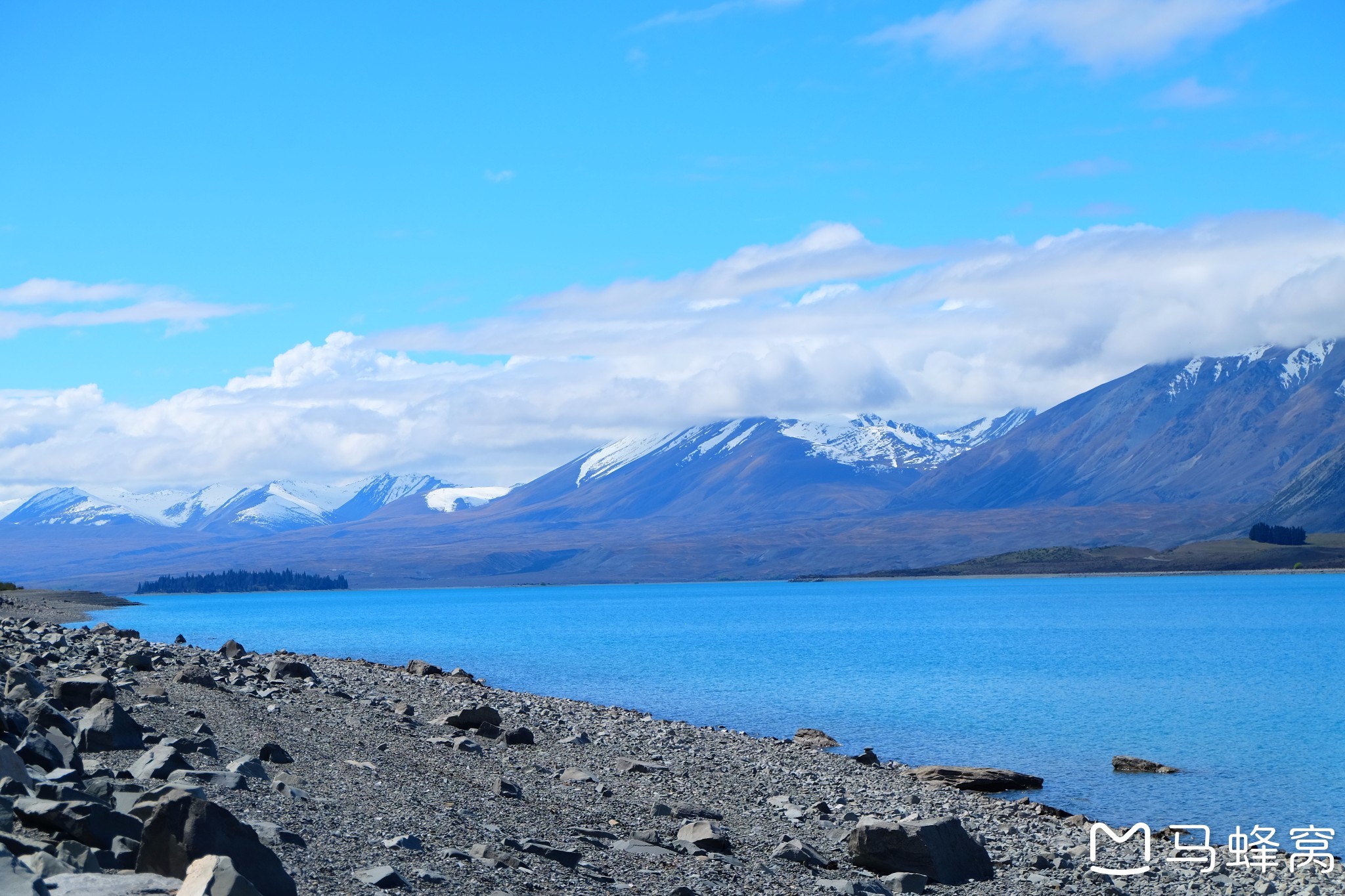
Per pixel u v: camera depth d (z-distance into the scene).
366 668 65.50
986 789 45.16
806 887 22.41
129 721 24.23
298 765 25.98
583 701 70.62
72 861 14.23
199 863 12.98
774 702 79.19
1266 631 170.50
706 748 45.66
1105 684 93.38
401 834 20.02
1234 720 70.50
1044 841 32.78
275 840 17.61
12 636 50.31
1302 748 58.75
